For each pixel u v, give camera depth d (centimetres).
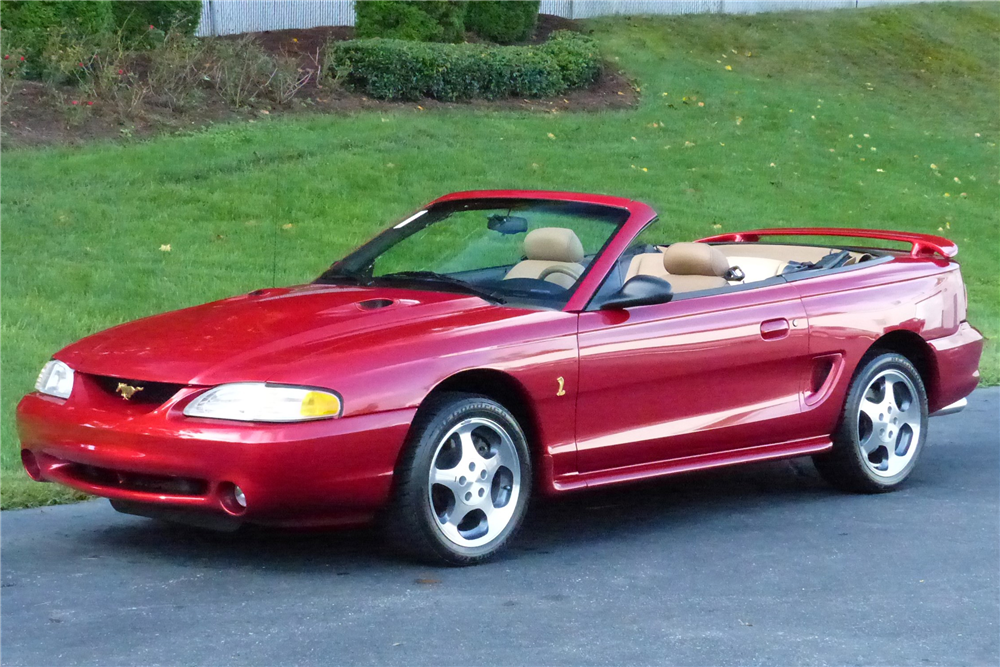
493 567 452
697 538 506
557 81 1853
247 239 1106
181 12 1598
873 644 375
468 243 545
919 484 623
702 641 373
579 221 533
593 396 484
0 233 1031
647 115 1839
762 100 2044
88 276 961
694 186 1523
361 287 529
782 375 555
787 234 696
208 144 1339
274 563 451
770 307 551
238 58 1555
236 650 355
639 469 507
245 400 409
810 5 2923
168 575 433
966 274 1398
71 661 345
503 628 381
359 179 1298
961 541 504
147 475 423
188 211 1154
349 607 398
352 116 1542
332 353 426
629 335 495
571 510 559
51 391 459
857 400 586
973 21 3000
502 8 2039
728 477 644
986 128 2227
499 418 456
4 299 887
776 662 357
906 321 604
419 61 1670
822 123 1986
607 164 1537
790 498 591
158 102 1428
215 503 410
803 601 418
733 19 2652
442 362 438
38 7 1423
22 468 579
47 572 434
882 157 1873
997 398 881
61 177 1179
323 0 1984
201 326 468
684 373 514
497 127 1616
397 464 430
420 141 1476
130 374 430
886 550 488
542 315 478
